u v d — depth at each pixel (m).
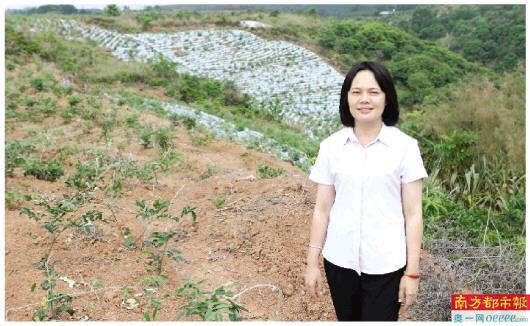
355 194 2.51
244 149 8.04
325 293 3.63
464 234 4.83
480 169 7.05
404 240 2.53
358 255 2.53
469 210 5.66
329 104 20.48
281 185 5.03
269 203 4.65
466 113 8.12
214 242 4.06
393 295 2.56
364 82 2.45
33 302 3.23
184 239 4.11
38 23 25.20
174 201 4.90
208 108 14.84
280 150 8.91
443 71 23.45
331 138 2.60
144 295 3.38
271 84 22.59
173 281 3.58
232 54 25.88
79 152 6.54
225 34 27.84
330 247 2.62
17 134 7.72
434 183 6.54
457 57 26.92
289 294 3.59
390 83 2.46
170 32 27.67
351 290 2.66
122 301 3.30
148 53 24.19
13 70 13.87
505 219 5.46
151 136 7.65
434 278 3.76
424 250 4.33
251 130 11.24
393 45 27.47
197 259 3.84
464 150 7.02
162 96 16.55
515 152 7.07
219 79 22.42
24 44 17.22
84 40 23.98
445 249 4.42
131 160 6.16
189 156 6.95
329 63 26.11
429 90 21.22
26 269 3.52
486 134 7.62
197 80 18.88
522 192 6.58
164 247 3.95
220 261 3.83
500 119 7.82
